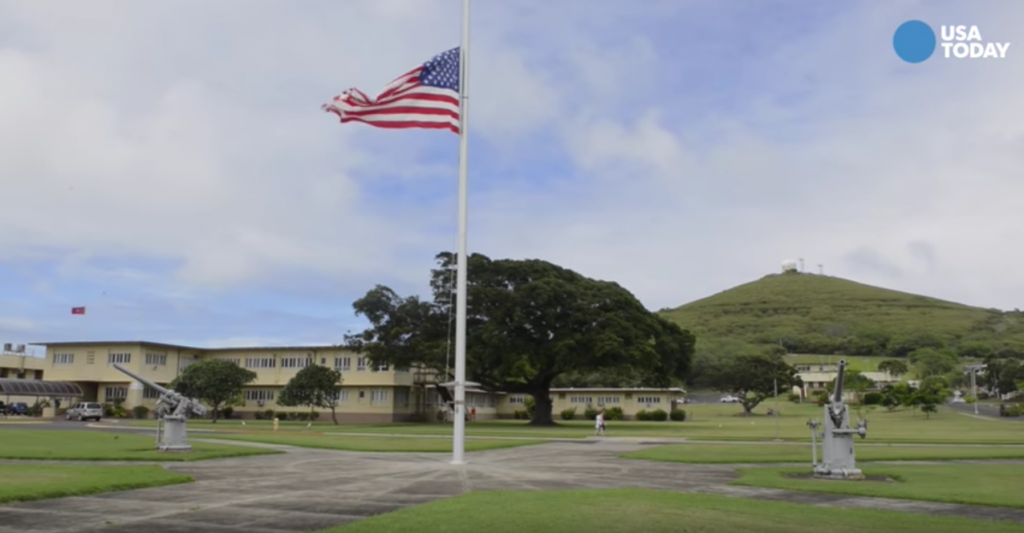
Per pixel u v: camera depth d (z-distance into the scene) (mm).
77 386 71875
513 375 56656
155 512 13359
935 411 81812
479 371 60094
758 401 96812
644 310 64625
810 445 33500
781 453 28109
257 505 14258
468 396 80500
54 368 74875
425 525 11633
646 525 11688
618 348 56594
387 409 69875
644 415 80000
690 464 23922
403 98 22109
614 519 12188
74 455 24469
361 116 21875
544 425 62000
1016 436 41906
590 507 13430
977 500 15672
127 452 25922
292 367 73938
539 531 11164
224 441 34312
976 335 194250
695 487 17766
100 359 73438
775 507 13977
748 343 190000
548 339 60000
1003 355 168750
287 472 20531
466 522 11891
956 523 12562
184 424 27156
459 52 22797
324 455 26688
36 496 14766
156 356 73688
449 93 22375
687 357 65438
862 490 17141
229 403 66688
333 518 12781
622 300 61938
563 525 11641
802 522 12234
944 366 144500
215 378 63156
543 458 25922
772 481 18844
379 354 61406
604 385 97438
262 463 23297
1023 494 16609
